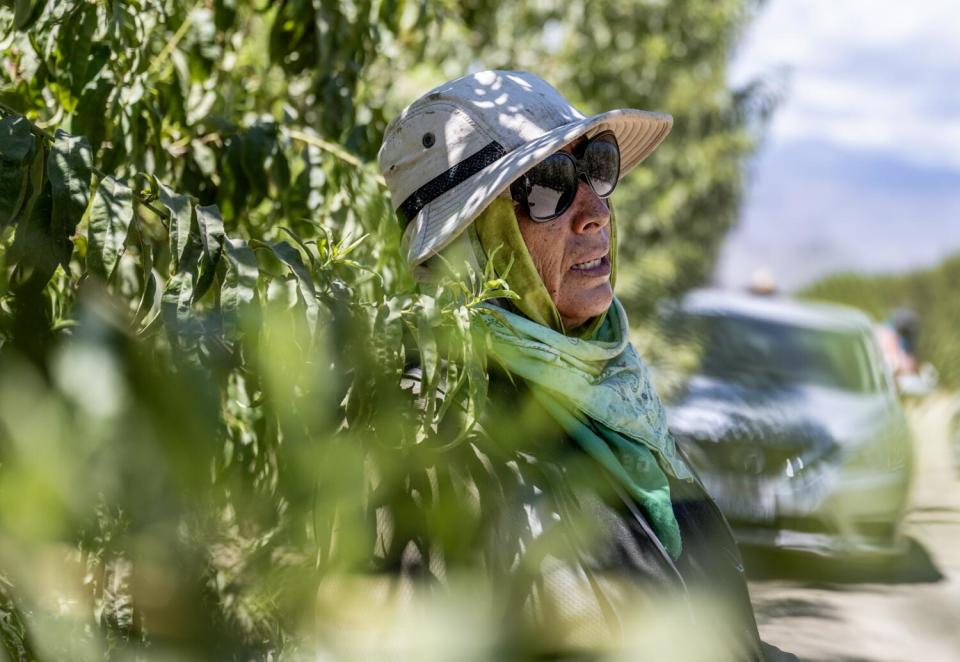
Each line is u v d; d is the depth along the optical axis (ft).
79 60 5.24
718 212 38.96
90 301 1.93
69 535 1.81
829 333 21.99
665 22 27.04
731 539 5.47
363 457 3.48
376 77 10.83
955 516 20.48
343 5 7.25
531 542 4.00
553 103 5.46
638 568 4.35
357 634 3.53
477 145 5.25
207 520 2.64
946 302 69.62
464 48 17.25
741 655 4.84
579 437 4.75
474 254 5.24
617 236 5.89
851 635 14.11
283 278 3.83
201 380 1.98
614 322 5.53
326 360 3.60
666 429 5.39
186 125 6.47
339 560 3.55
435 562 3.69
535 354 4.77
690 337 19.79
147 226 5.23
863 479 17.47
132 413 1.80
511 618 3.87
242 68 8.18
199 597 2.46
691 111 34.40
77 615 2.56
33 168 3.49
